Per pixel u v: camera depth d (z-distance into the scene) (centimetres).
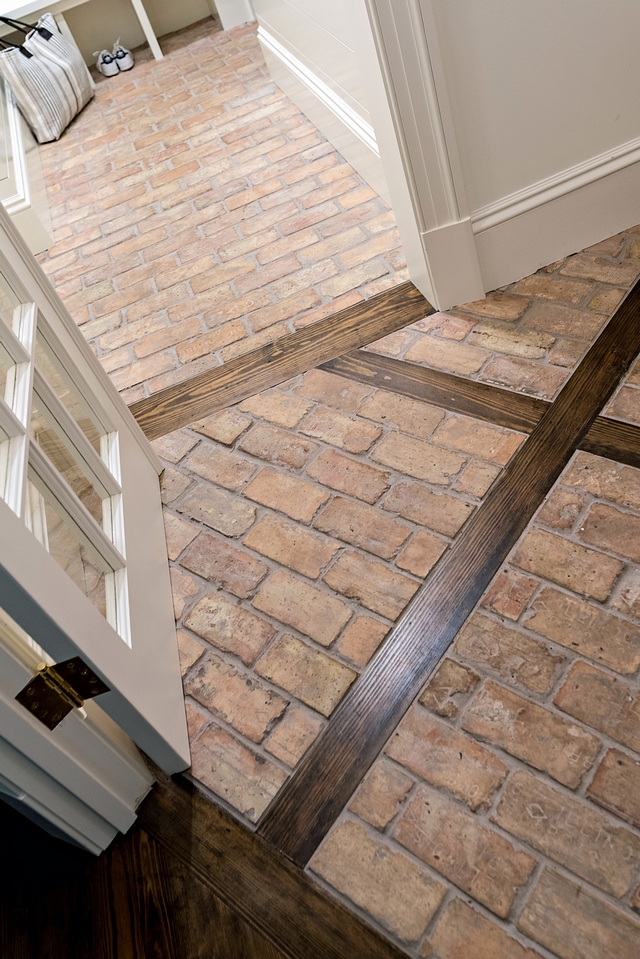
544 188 187
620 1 161
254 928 116
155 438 203
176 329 237
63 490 121
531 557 147
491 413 175
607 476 155
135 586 143
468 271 196
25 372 123
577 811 116
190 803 132
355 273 231
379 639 144
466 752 126
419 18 147
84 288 270
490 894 111
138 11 404
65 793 117
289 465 183
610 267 196
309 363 207
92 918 123
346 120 260
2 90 350
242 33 424
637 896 106
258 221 270
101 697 112
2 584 89
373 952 110
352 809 124
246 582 162
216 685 147
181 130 347
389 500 167
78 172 345
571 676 129
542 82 169
